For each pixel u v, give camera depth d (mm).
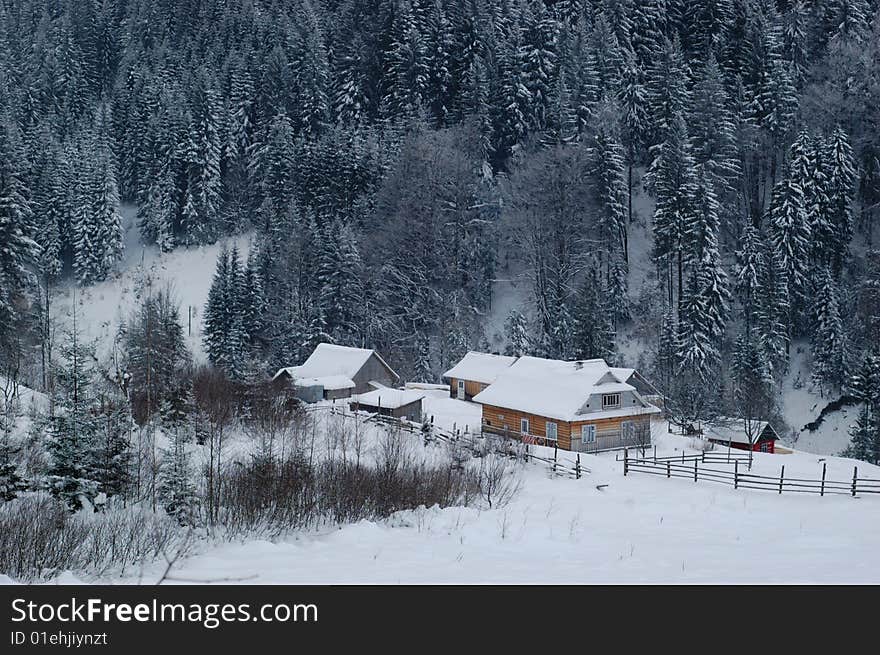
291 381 58125
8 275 58000
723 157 92438
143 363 48812
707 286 74312
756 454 52125
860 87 97000
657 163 87000
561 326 78750
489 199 96812
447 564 17734
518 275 92312
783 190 80812
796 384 75375
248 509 23969
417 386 73625
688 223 79188
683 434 58781
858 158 93875
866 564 18906
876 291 75938
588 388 48812
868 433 62281
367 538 20781
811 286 79688
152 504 23844
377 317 83375
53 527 18891
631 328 83812
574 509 29281
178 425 29219
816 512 30500
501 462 38375
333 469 29219
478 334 84688
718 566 18438
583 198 89562
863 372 66625
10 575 16359
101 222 97500
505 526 23828
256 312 81125
